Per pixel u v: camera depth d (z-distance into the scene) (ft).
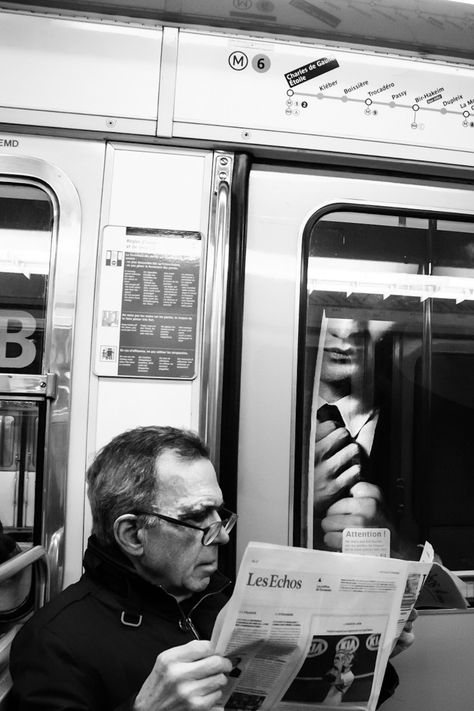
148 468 3.82
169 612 3.90
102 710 3.59
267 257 5.42
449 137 5.59
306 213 5.51
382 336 5.54
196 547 3.78
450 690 5.33
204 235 5.23
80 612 3.80
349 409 5.42
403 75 5.54
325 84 5.41
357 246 5.59
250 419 5.25
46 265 5.04
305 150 5.34
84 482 4.91
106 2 5.01
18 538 4.79
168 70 5.20
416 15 5.10
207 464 3.99
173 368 5.07
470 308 5.71
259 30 5.32
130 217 5.17
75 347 5.00
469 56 5.64
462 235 5.75
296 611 3.14
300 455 5.30
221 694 3.18
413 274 5.64
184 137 5.19
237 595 2.99
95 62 5.14
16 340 4.94
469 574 5.47
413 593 3.75
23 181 5.11
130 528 3.80
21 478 4.83
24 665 3.62
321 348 5.44
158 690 3.04
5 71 5.05
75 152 5.17
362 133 5.43
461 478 5.58
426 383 5.58
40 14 5.11
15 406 4.86
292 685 3.47
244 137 5.26
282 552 3.03
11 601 4.73
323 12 5.09
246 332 5.33
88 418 4.95
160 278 5.13
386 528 5.39
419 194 5.68
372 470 5.41
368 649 3.45
